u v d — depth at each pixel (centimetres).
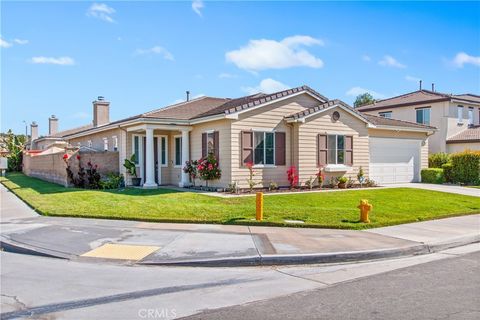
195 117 1925
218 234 940
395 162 2342
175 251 793
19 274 673
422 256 822
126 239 895
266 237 907
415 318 477
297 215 1138
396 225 1096
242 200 1435
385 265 746
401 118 3288
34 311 507
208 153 1853
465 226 1089
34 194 1722
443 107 3008
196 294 573
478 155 2228
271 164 1833
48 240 893
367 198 1551
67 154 2044
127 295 568
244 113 1756
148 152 1881
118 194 1623
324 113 1927
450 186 2138
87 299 551
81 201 1421
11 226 1046
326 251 781
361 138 2073
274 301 541
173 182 2148
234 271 702
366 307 515
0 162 3158
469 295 562
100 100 2953
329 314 492
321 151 1917
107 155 2153
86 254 789
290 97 1889
